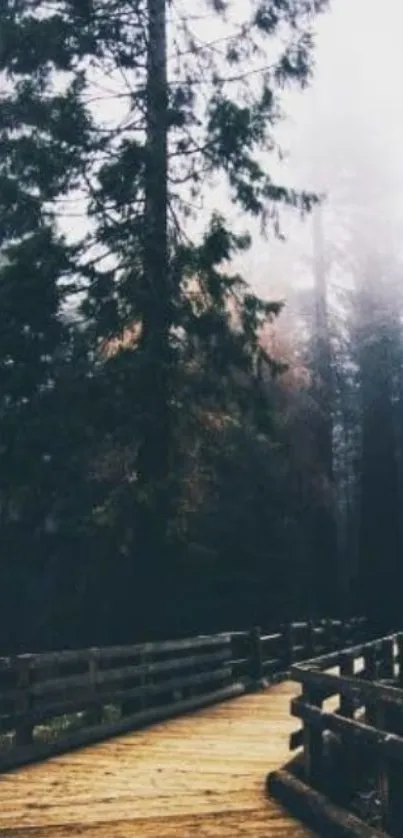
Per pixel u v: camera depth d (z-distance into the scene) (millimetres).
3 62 17891
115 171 16781
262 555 25094
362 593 32469
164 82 17812
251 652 18859
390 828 7047
